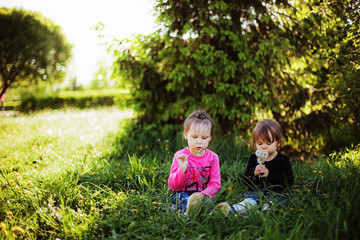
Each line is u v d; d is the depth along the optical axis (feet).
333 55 14.88
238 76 15.66
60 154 15.17
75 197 8.45
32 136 19.65
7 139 17.99
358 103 14.23
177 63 16.53
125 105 18.04
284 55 14.80
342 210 6.96
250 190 9.00
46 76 56.90
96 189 9.44
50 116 36.70
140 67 16.47
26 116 36.88
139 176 10.11
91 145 17.63
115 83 18.33
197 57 15.03
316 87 16.03
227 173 10.57
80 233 6.79
